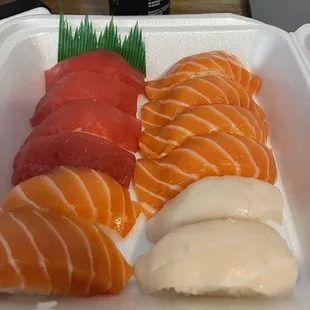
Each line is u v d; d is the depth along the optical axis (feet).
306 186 0.62
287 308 0.46
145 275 0.50
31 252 0.46
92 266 0.50
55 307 0.44
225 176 0.59
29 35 0.77
